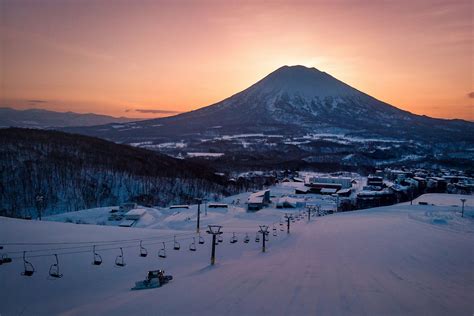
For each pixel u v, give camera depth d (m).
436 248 41.41
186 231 61.44
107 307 21.78
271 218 87.25
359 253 39.91
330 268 30.70
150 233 53.62
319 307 18.55
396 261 34.47
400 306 18.69
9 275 30.02
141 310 20.06
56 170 103.00
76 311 21.83
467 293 21.56
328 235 57.94
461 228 58.47
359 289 22.42
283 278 26.33
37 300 25.62
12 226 46.44
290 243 51.03
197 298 21.77
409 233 54.31
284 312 17.89
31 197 89.88
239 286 24.16
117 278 31.23
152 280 27.34
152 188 109.00
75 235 45.78
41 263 33.31
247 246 49.16
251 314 17.80
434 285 23.78
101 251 38.94
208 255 41.81
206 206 93.62
